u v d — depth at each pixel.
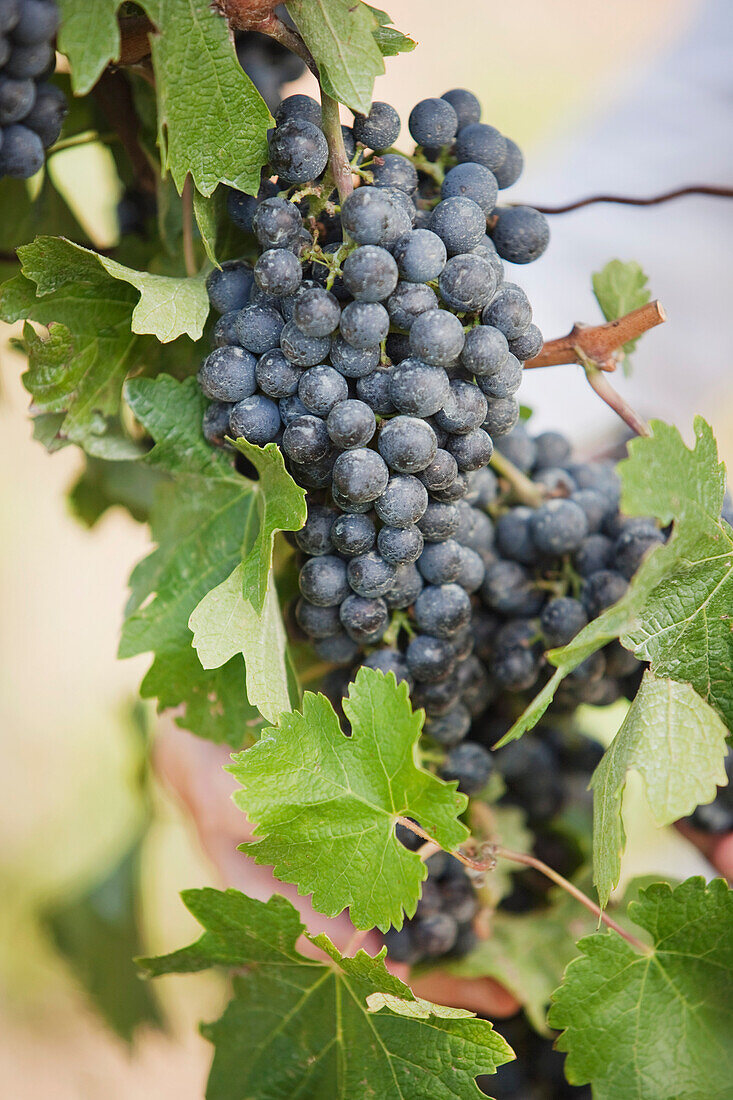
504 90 1.52
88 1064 1.32
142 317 0.58
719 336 1.27
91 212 0.77
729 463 1.30
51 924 0.94
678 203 1.27
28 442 1.54
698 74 1.33
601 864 0.57
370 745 0.57
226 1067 0.62
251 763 0.57
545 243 0.60
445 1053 0.59
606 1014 0.59
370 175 0.58
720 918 0.58
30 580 1.56
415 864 0.57
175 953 0.60
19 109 0.57
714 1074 0.58
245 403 0.58
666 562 0.56
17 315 0.60
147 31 0.58
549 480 0.66
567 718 0.68
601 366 0.62
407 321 0.57
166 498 0.63
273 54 0.66
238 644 0.58
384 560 0.58
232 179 0.58
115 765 1.42
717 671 0.58
